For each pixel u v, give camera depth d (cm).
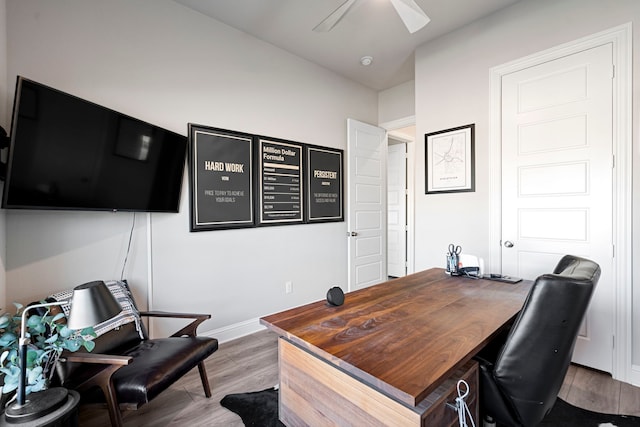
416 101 315
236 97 281
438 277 217
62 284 190
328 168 365
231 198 276
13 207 142
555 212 232
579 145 221
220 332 271
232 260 279
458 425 109
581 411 173
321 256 358
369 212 406
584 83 219
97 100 205
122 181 195
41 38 184
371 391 103
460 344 110
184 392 195
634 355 201
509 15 252
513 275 253
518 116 249
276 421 167
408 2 175
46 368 139
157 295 234
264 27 279
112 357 139
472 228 275
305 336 121
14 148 139
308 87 342
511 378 112
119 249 215
